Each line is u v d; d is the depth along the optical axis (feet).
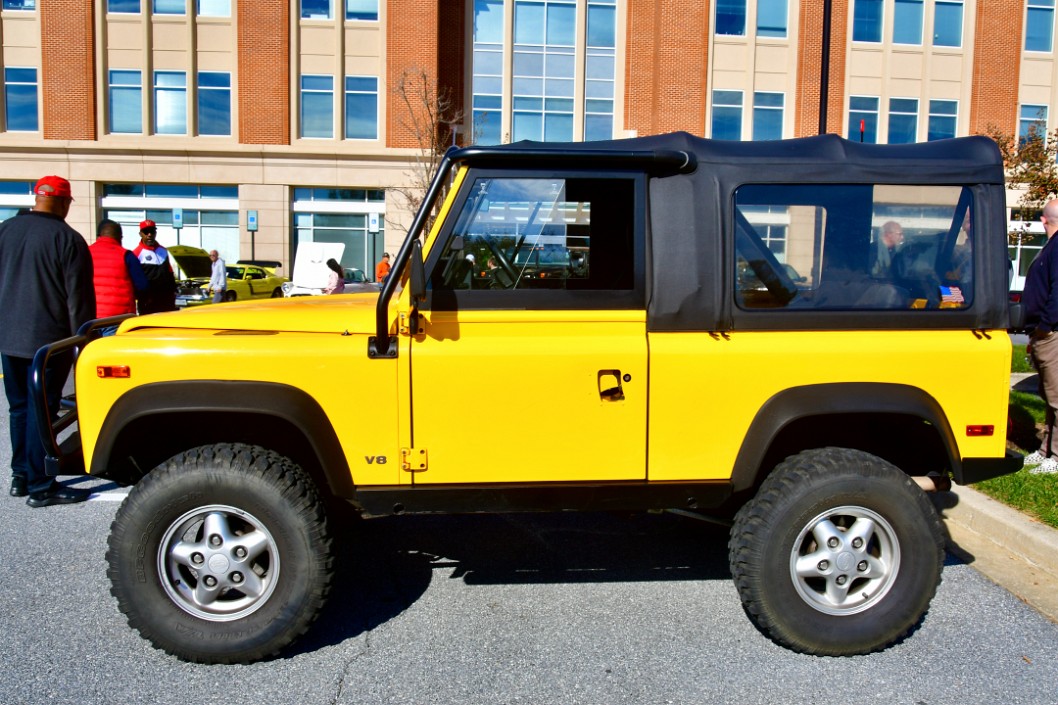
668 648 10.61
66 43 88.99
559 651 10.52
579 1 90.89
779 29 90.22
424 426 10.05
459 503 10.20
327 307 11.44
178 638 9.89
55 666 10.04
